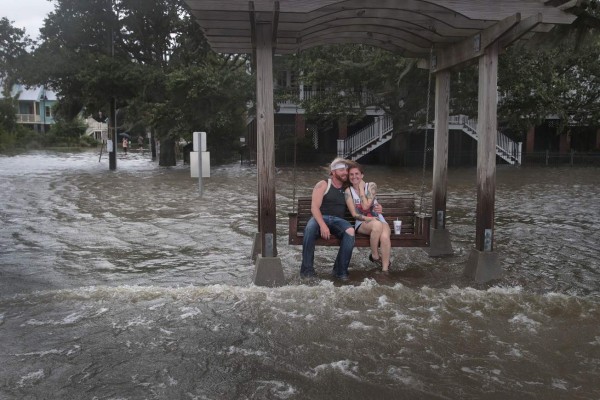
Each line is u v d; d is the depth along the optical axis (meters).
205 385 4.18
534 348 4.92
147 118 29.98
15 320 5.49
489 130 7.01
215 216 12.25
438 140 8.40
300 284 6.80
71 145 65.62
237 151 34.44
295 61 28.11
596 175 24.95
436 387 4.18
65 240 9.46
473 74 22.41
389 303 6.05
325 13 6.49
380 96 28.02
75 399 3.96
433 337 5.14
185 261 8.07
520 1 6.53
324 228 6.95
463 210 13.49
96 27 30.48
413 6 6.59
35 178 22.36
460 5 6.46
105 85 27.53
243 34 7.27
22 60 28.50
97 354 4.71
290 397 4.00
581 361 4.67
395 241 7.52
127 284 6.82
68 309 5.82
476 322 5.54
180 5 29.12
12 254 8.38
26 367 4.46
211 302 6.06
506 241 9.52
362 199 7.34
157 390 4.10
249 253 8.59
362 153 31.80
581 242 9.45
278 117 35.09
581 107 30.73
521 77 23.58
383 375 4.36
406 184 21.06
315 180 22.45
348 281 7.00
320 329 5.30
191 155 15.55
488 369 4.50
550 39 9.60
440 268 7.66
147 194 16.56
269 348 4.86
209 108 28.17
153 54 32.41
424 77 24.59
